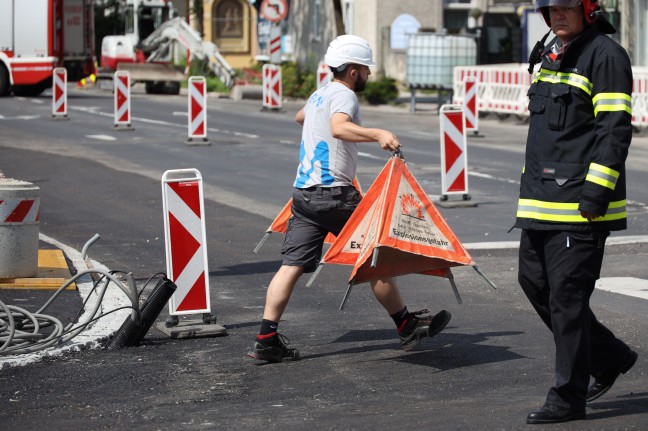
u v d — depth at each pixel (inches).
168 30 2413.9
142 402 358.6
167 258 460.8
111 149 1250.0
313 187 407.8
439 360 412.2
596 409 338.3
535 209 327.3
